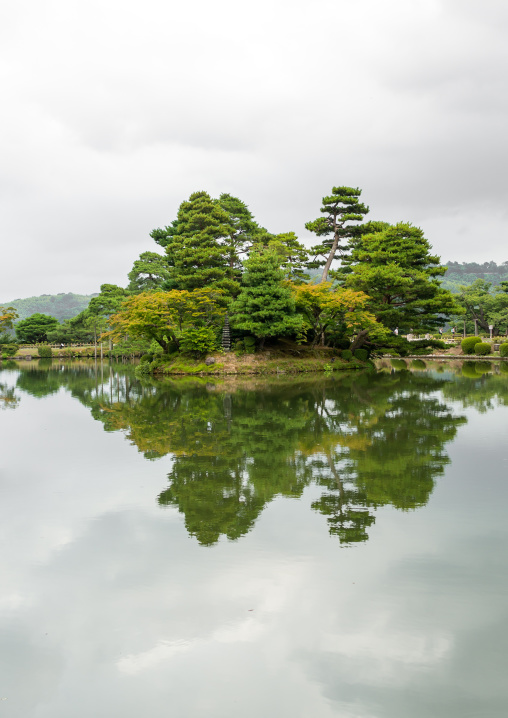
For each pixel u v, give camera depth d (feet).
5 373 167.73
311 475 38.34
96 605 20.81
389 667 16.92
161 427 59.31
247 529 28.07
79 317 346.95
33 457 45.09
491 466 40.09
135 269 285.84
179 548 25.77
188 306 152.97
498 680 16.28
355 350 164.86
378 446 47.65
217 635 18.78
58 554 25.43
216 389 102.63
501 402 76.02
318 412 68.64
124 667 17.20
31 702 15.62
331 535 27.12
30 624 19.69
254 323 144.77
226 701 15.51
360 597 21.03
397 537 26.73
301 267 203.31
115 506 32.17
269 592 21.50
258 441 50.60
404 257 153.17
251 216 214.48
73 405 81.25
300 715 14.90
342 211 192.24
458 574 22.75
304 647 17.99
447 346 157.89
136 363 239.30
